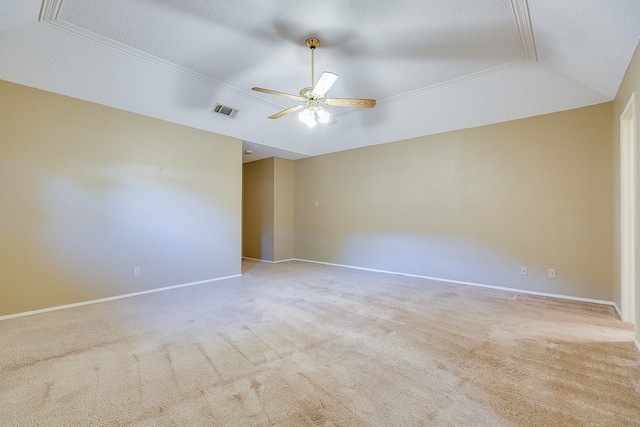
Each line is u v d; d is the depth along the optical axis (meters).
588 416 1.49
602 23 2.08
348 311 3.14
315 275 5.04
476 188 4.25
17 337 2.46
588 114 3.45
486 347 2.28
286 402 1.62
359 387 1.76
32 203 3.04
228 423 1.46
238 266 4.98
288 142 5.65
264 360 2.08
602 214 3.37
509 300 3.52
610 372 1.91
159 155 4.02
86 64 3.06
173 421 1.47
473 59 3.15
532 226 3.81
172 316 2.98
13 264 2.94
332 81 2.53
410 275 4.95
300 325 2.74
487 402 1.62
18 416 1.50
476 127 4.25
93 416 1.50
